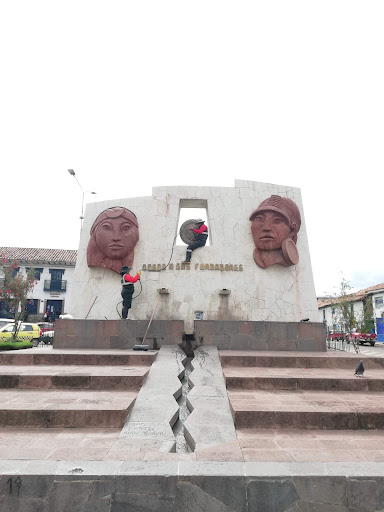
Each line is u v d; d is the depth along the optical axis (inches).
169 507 116.4
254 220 419.2
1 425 172.6
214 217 429.4
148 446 148.0
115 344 347.3
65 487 117.6
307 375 244.2
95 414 173.8
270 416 176.1
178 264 412.2
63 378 225.5
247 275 410.0
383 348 909.2
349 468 126.1
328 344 510.0
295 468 125.6
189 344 351.6
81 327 350.9
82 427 172.2
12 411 174.1
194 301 401.7
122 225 407.5
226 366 286.4
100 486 118.0
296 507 117.3
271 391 226.2
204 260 414.0
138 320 352.5
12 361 278.8
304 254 424.2
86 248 430.3
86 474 119.4
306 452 143.9
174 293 403.2
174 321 352.2
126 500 117.0
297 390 229.1
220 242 420.8
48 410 174.4
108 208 439.8
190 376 247.4
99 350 329.1
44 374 228.5
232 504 117.2
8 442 151.3
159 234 424.2
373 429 175.6
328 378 232.5
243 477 119.9
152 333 349.4
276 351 343.6
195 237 421.1
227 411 189.6
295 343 351.9
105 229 406.6
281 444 153.6
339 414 176.7
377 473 122.5
